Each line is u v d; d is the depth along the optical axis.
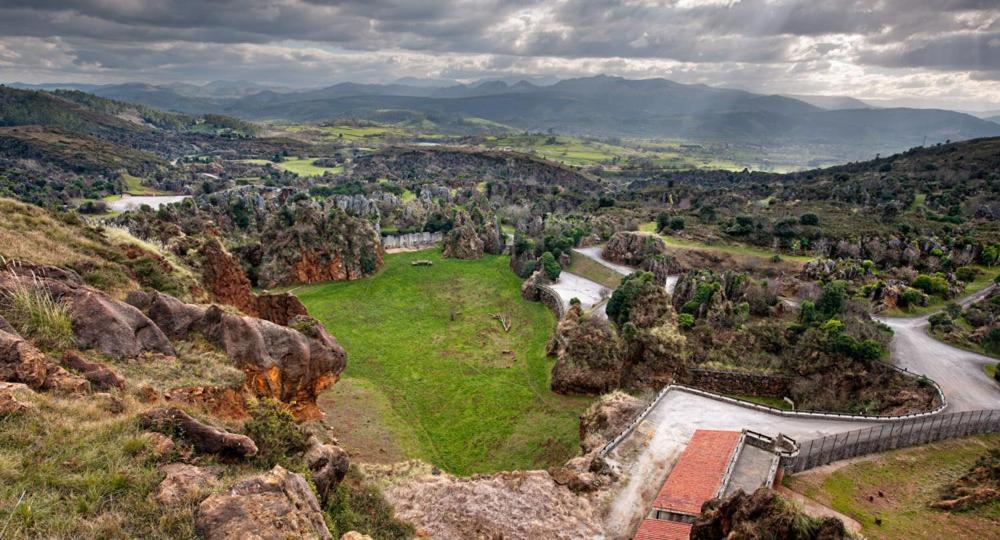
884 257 113.44
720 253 123.38
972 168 186.88
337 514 28.30
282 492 20.00
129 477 19.41
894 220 139.38
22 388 22.17
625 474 45.62
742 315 85.50
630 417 58.09
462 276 129.12
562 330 86.94
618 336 79.56
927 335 80.81
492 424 68.31
